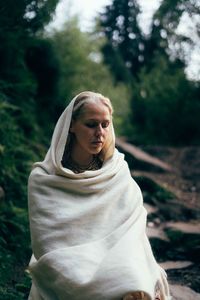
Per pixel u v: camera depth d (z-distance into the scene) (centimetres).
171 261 513
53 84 882
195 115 1348
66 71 1012
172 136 1363
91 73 1278
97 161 256
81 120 243
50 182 241
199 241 545
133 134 1477
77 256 224
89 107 241
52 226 233
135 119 1504
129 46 2578
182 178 950
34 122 748
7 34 618
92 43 1314
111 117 251
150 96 1457
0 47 651
